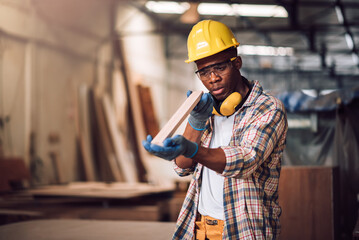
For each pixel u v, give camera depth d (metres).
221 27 1.68
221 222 1.65
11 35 7.66
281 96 5.13
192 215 1.75
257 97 1.65
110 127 9.53
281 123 1.58
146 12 13.29
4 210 5.09
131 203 6.13
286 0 12.36
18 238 2.69
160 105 14.02
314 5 12.66
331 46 18.52
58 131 8.77
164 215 6.12
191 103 1.49
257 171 1.59
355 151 4.69
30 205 5.84
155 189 6.70
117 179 9.12
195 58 1.64
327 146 4.96
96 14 10.55
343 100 4.87
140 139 10.88
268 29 12.35
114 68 11.16
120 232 2.87
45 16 8.54
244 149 1.45
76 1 9.67
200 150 1.35
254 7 13.09
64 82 9.09
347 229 4.36
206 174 1.74
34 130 8.02
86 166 9.03
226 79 1.63
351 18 14.25
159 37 14.28
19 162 6.95
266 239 1.53
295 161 5.04
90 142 9.38
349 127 4.76
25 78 7.97
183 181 7.65
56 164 8.41
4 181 6.53
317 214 3.39
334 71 22.92
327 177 3.39
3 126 7.39
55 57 8.83
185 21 14.73
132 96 11.23
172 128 1.36
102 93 10.29
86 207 5.89
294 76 22.86
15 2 7.75
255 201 1.55
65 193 6.10
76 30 9.60
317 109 5.00
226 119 1.72
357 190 4.61
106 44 10.92
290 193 3.44
